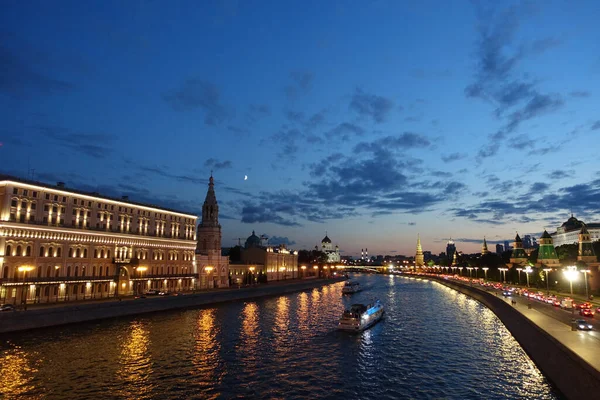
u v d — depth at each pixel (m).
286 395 42.22
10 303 79.25
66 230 95.56
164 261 128.12
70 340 63.41
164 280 125.19
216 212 157.12
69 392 41.75
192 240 141.38
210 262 150.38
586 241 146.88
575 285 120.19
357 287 175.38
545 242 173.12
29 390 42.03
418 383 46.12
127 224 115.69
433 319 93.06
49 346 59.38
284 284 175.50
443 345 64.88
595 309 75.94
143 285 116.50
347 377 48.25
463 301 134.88
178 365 51.81
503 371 50.12
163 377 47.03
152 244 123.31
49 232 91.62
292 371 50.31
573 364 38.75
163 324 80.44
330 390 43.88
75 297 95.69
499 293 117.81
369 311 83.62
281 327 79.62
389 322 88.75
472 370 50.84
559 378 42.00
